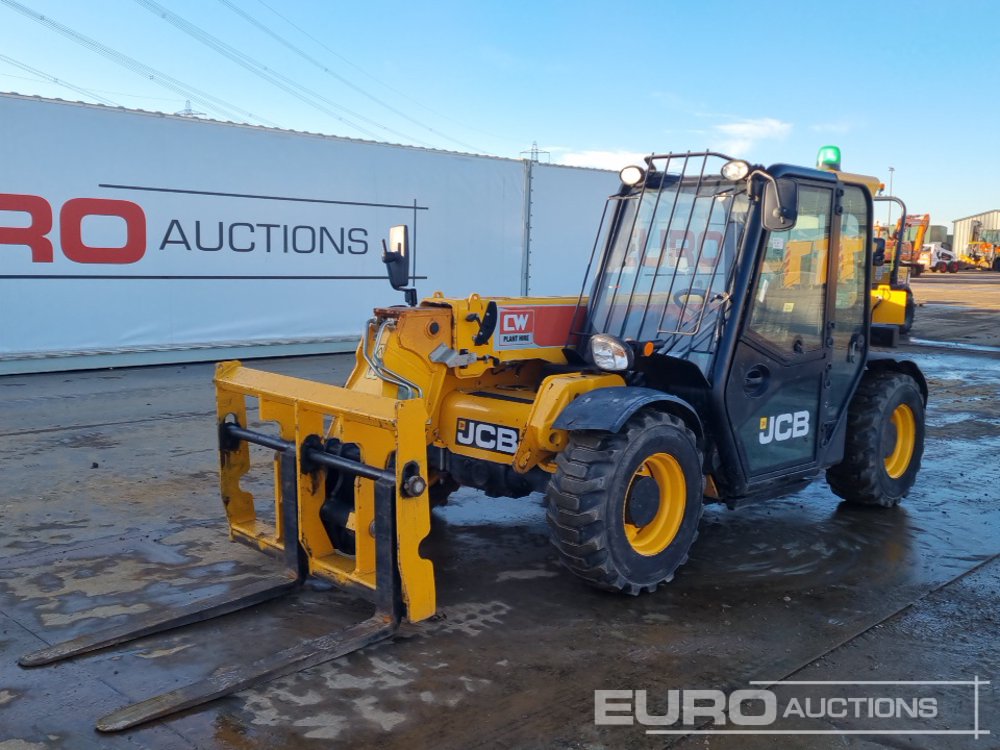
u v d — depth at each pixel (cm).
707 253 425
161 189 997
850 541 474
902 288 1469
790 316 436
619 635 351
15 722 279
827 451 480
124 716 277
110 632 336
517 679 313
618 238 470
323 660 320
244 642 339
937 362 1280
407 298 435
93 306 970
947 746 276
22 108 894
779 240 421
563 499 361
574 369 450
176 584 394
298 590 389
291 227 1103
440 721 284
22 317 929
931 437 759
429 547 457
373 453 357
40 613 362
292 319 1123
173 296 1024
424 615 347
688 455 390
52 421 732
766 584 410
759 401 425
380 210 1174
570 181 1359
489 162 1260
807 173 428
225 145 1036
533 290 1345
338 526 385
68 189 934
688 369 405
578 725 283
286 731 276
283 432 394
